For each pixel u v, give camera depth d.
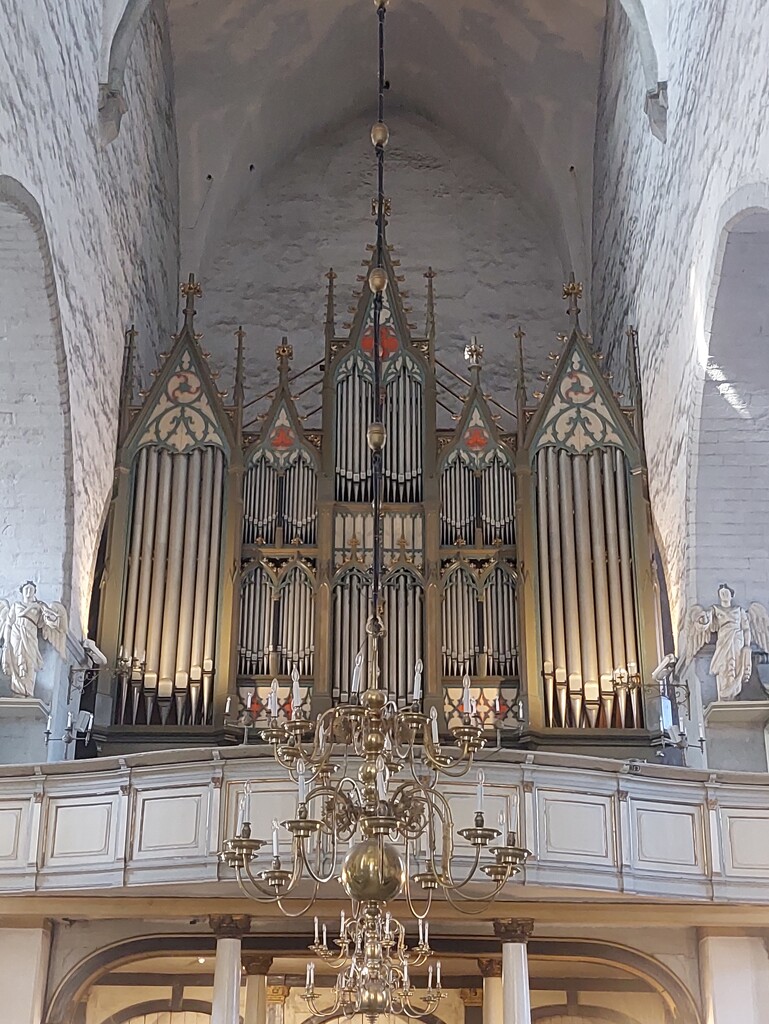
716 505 14.66
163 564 15.86
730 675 14.12
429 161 21.45
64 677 14.38
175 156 20.00
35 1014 13.26
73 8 14.17
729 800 12.95
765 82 11.49
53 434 14.30
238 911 12.82
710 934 13.74
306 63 20.22
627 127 18.03
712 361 13.93
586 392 16.91
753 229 12.74
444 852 8.84
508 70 20.03
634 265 17.55
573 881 12.12
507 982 12.67
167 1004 15.12
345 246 20.80
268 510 16.30
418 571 15.86
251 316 20.28
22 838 12.63
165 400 16.75
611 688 15.23
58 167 13.53
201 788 12.34
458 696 15.34
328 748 9.03
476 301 20.45
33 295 13.39
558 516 16.20
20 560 14.52
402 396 16.91
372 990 9.38
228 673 15.28
